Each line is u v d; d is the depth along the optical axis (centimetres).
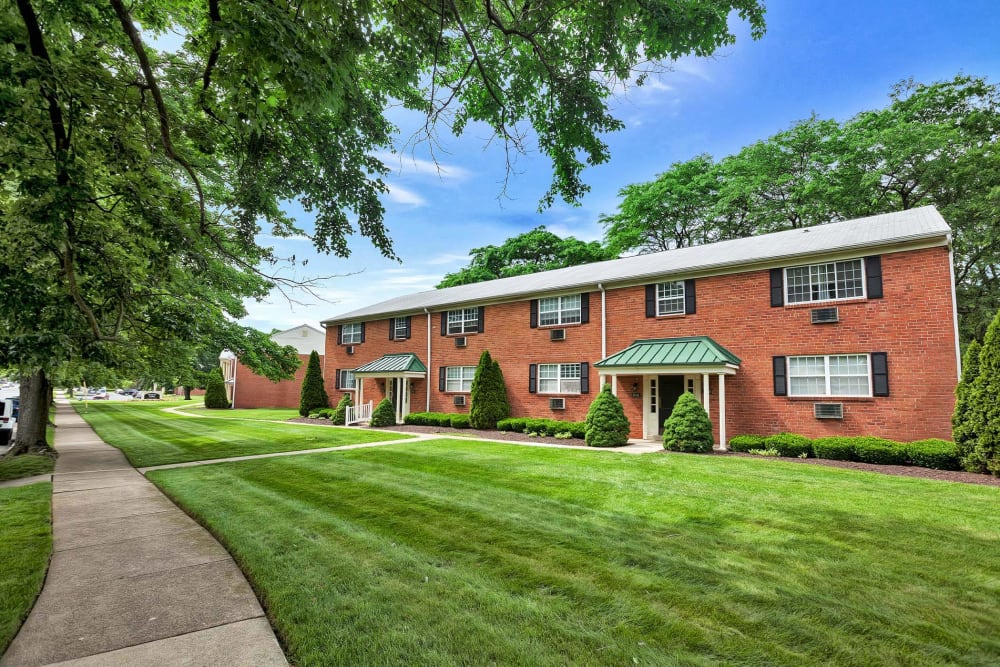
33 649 292
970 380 916
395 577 396
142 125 539
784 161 2319
